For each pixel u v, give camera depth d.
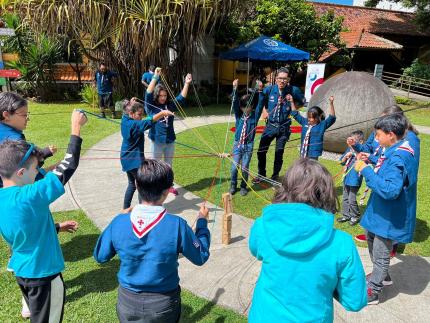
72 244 4.32
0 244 4.24
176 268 2.19
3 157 2.30
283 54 14.45
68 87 15.30
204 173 7.11
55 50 14.20
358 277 1.77
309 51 17.98
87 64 14.94
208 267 3.97
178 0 11.56
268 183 6.72
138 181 2.11
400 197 3.03
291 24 17.48
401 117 3.01
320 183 1.81
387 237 3.13
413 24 22.83
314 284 1.76
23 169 2.35
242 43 16.81
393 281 3.80
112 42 12.38
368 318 3.26
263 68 18.16
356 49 19.75
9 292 3.46
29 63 14.23
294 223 1.75
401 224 3.10
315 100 8.56
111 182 6.46
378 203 3.17
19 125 3.10
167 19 11.88
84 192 5.98
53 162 7.20
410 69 20.69
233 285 3.67
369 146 4.41
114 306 3.30
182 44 13.73
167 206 5.55
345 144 8.15
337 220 5.25
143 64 12.91
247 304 3.39
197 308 3.31
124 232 2.08
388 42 20.12
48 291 2.54
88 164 7.38
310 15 17.67
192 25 12.69
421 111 15.89
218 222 5.04
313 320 1.76
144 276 2.07
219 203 5.71
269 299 1.86
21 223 2.32
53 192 2.34
